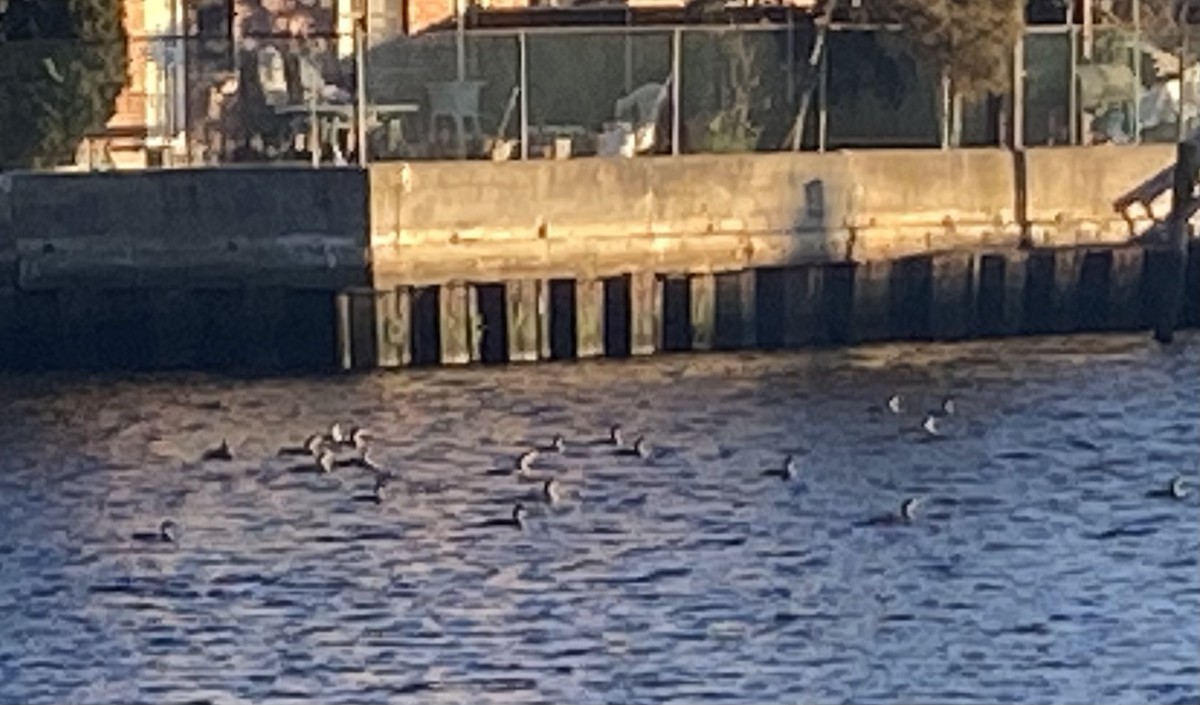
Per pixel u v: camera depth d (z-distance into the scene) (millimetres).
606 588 39312
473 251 53000
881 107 55812
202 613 38438
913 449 47500
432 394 51219
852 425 49156
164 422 49281
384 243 52562
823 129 55406
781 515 43094
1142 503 43906
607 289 53875
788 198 54656
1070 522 42781
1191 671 36062
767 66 55094
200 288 52719
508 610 38406
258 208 52500
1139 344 55906
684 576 39875
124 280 52594
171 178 52469
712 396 51188
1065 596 38938
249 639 37375
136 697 35438
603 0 58656
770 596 38969
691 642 37094
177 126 54281
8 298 52625
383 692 35438
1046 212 56031
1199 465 46469
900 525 42562
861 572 40062
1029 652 36750
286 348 52938
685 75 54719
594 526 42469
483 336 53312
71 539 42062
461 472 45781
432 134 53719
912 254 55438
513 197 53156
